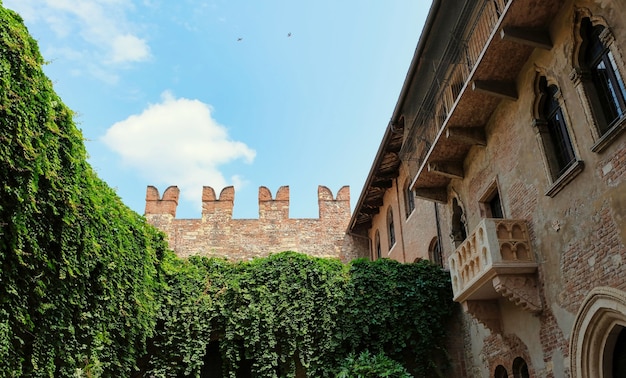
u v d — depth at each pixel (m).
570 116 8.90
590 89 8.53
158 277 14.25
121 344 12.20
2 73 8.27
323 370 14.08
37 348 9.24
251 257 28.16
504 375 12.18
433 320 14.66
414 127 15.46
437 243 16.58
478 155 12.81
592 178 8.31
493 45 9.87
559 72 9.24
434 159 13.65
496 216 12.21
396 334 14.52
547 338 9.63
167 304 14.33
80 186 10.56
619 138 7.68
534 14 9.27
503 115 11.43
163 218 29.25
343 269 15.52
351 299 14.90
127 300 12.36
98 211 11.09
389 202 22.39
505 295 10.01
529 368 10.37
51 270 9.54
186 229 28.94
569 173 8.75
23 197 8.66
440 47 13.76
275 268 15.29
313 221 29.25
